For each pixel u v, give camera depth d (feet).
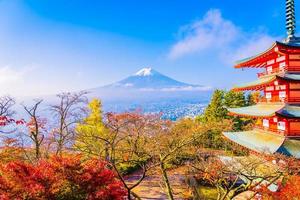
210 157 108.37
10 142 88.53
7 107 85.46
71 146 99.55
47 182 47.42
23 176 47.16
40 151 98.27
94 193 48.96
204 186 120.26
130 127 94.53
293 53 104.99
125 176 141.28
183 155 113.50
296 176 76.59
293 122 100.27
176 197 115.55
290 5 114.52
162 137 97.76
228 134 135.85
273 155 87.35
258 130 125.08
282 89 108.06
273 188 85.25
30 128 94.48
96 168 52.21
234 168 83.10
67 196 47.88
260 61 126.72
